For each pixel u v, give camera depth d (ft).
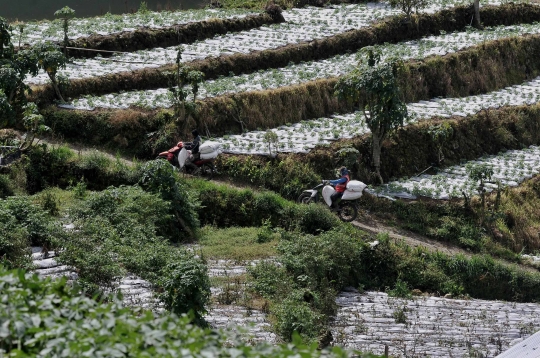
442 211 341.00
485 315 260.21
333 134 370.12
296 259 269.03
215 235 301.63
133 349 91.61
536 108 443.73
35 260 232.94
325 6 549.95
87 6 591.78
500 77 488.44
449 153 395.34
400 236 324.80
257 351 91.71
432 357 215.72
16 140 327.06
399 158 372.58
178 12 507.30
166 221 292.61
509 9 566.77
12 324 94.07
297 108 395.34
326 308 248.73
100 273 217.97
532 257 334.44
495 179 373.81
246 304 239.50
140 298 215.72
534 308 279.49
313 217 308.40
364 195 339.57
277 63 443.32
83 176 321.11
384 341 226.17
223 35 472.03
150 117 353.51
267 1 545.03
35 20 515.50
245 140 358.64
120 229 267.59
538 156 414.82
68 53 415.85
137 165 319.88
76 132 350.64
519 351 171.42
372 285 291.17
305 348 92.32
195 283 205.98
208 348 91.20
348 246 284.82
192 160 329.31
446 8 542.16
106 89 385.29
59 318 97.14
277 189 336.90
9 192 302.25
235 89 390.83
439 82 455.63
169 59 421.59
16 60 338.75
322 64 446.60
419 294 288.51
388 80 335.26
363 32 486.79
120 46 436.76
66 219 280.51
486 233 340.18
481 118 419.95
